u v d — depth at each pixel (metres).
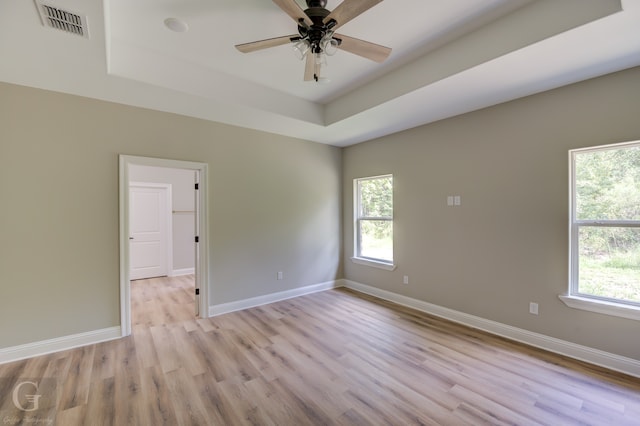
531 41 1.98
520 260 2.94
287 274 4.41
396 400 2.03
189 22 2.16
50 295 2.71
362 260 4.73
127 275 3.08
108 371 2.39
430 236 3.76
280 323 3.43
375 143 4.52
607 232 2.50
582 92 2.53
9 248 2.54
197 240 3.69
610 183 2.48
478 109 3.23
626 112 2.32
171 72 2.67
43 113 2.68
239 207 3.90
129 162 3.09
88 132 2.88
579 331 2.58
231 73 2.98
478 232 3.27
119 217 3.03
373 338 3.02
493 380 2.26
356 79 3.11
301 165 4.56
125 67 2.45
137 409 1.94
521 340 2.93
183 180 6.23
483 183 3.21
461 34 2.34
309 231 4.67
